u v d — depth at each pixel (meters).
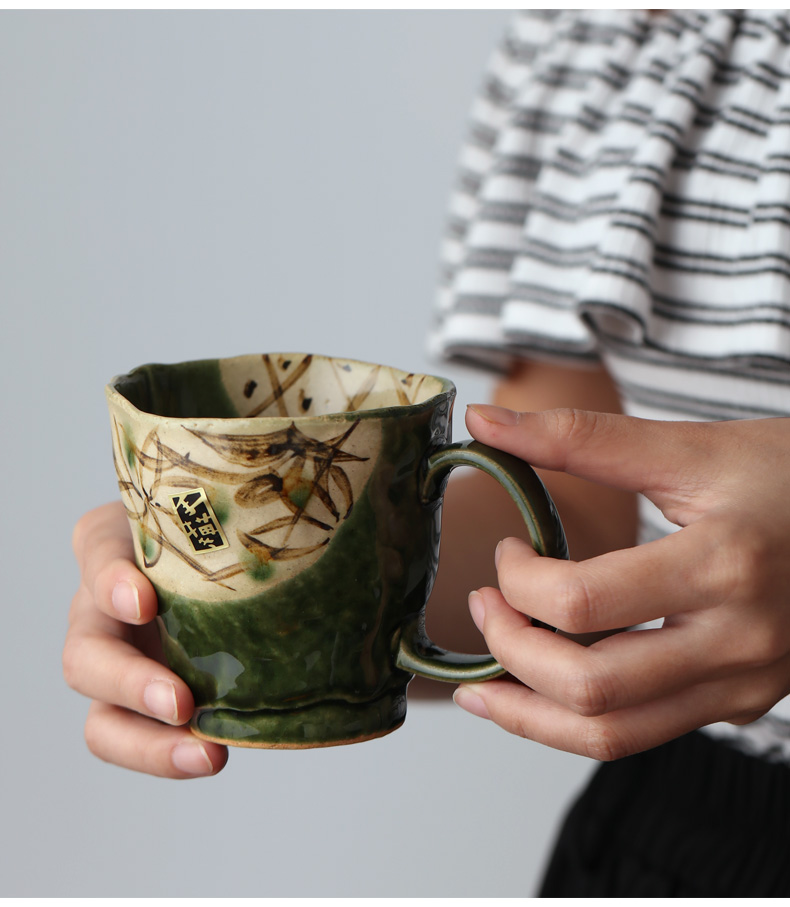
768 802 0.56
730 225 0.58
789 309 0.56
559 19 0.70
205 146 0.99
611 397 0.65
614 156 0.61
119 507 0.52
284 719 0.43
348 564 0.42
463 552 0.59
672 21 0.63
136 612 0.43
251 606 0.42
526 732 0.44
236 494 0.41
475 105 0.73
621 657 0.41
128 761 0.47
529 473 0.42
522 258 0.63
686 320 0.58
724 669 0.42
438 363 0.73
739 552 0.41
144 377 0.46
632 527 0.63
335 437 0.41
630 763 0.61
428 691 0.57
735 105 0.58
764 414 0.58
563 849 0.62
